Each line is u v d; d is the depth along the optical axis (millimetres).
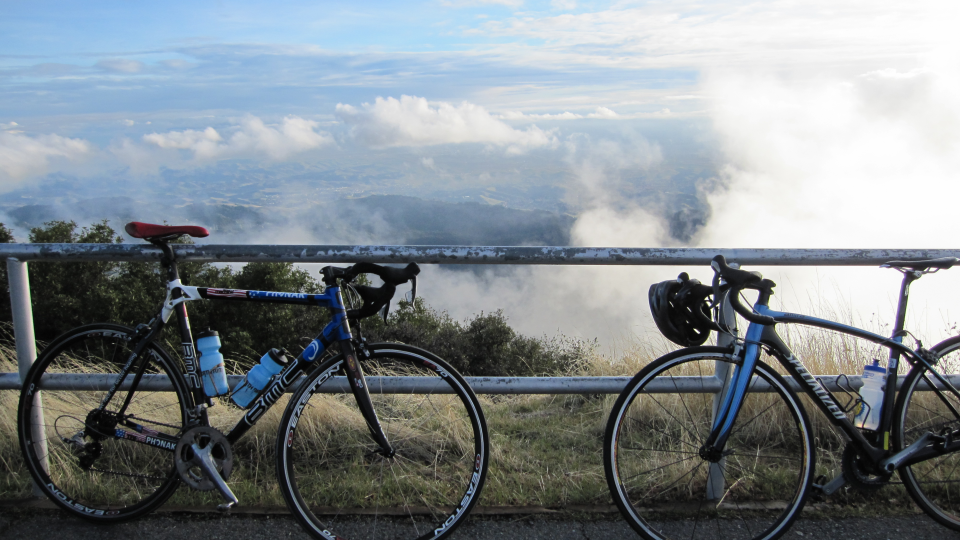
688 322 1928
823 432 2562
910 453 1929
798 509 1915
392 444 2172
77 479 2131
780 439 2533
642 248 2080
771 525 1996
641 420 2609
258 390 1929
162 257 2045
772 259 2092
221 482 1900
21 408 2076
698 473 2205
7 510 2061
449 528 1918
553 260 2072
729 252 2070
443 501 2088
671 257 2066
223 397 2078
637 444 2494
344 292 2047
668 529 2006
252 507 2078
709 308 1945
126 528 1961
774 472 2289
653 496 2172
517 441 2766
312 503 2100
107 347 2096
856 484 1972
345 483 2178
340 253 2064
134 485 2166
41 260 2105
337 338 1893
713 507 2115
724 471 2182
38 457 2111
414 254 2070
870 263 2100
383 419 2189
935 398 2260
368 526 1983
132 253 2059
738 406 1913
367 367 2080
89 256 2068
